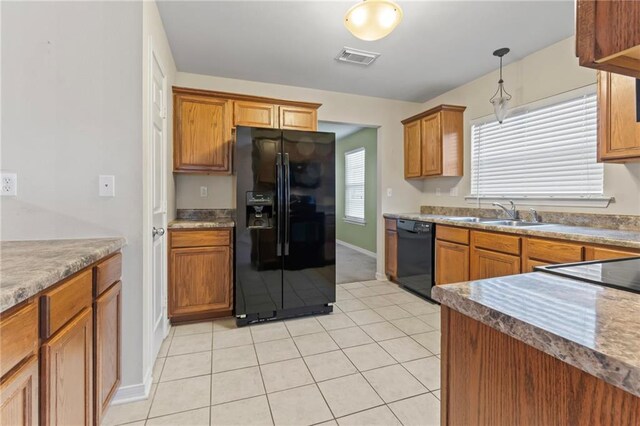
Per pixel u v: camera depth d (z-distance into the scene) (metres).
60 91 1.58
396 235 3.83
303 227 2.81
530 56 2.91
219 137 3.03
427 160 3.77
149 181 1.80
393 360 2.07
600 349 0.43
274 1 2.13
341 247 6.80
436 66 3.15
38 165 1.56
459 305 0.68
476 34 2.55
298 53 2.86
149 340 1.80
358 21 1.81
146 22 1.73
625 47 0.48
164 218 2.40
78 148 1.60
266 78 3.43
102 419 1.40
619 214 2.31
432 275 3.23
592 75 2.46
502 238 2.49
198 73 3.29
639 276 0.82
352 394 1.72
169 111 2.75
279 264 2.75
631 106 1.94
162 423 1.50
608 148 2.06
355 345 2.28
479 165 3.49
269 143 2.71
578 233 2.01
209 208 3.32
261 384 1.81
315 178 2.84
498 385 0.61
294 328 2.59
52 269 0.96
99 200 1.62
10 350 0.77
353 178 6.59
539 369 0.53
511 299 0.65
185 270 2.65
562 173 2.71
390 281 4.04
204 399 1.68
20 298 0.78
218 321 2.75
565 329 0.50
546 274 0.86
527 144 3.00
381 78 3.45
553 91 2.72
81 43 1.60
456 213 3.75
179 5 2.16
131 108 1.64
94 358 1.27
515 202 3.07
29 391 0.84
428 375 1.90
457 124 3.63
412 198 4.29
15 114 1.54
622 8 0.48
